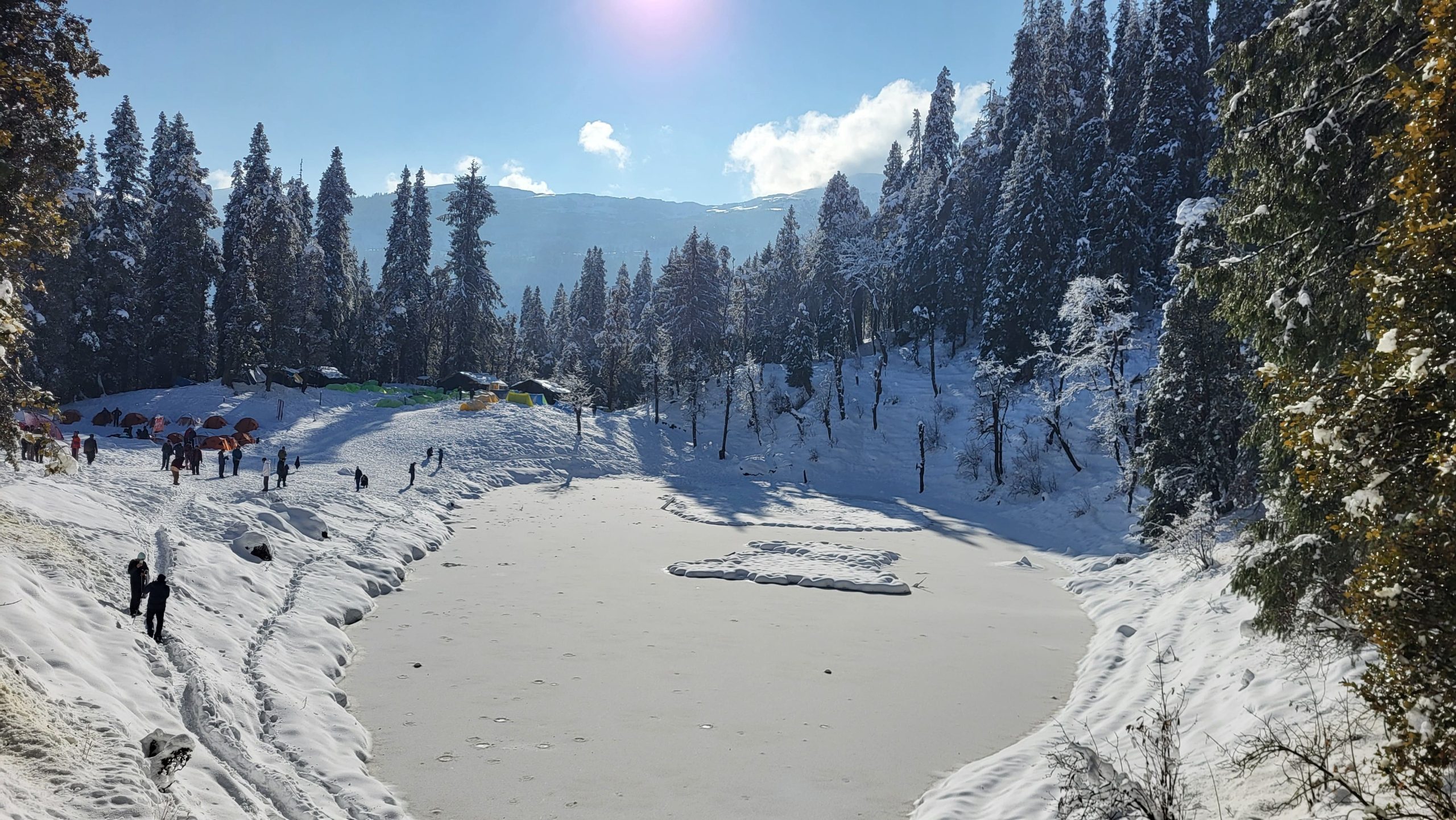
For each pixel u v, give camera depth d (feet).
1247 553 43.01
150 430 201.05
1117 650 66.74
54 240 64.95
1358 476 22.57
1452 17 20.17
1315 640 41.37
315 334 282.36
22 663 38.04
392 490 156.46
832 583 99.71
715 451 246.27
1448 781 23.45
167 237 246.27
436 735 49.70
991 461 202.90
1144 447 107.34
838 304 287.28
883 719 54.65
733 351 322.14
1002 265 230.07
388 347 297.33
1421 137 20.81
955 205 271.90
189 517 88.69
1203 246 93.45
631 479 214.69
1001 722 54.54
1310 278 38.83
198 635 56.80
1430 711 19.70
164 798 31.14
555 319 458.50
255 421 210.38
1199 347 96.58
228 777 36.65
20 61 73.26
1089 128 247.50
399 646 67.82
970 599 94.99
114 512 81.15
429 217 309.63
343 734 47.29
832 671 65.00
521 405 253.44
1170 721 31.40
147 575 56.08
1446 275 20.71
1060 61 257.34
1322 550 38.37
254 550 83.30
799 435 243.81
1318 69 40.81
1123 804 28.86
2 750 29.94
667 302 306.76
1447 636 19.70
